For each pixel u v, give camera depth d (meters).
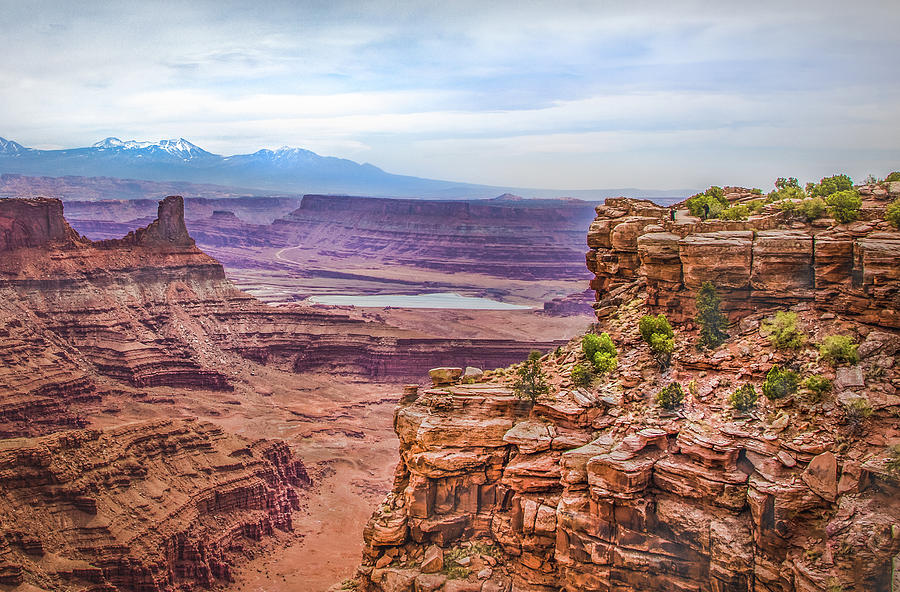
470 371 58.12
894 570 38.22
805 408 44.47
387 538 50.19
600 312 60.78
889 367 44.31
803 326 48.56
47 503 91.00
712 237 52.84
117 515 93.62
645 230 57.75
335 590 53.09
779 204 58.28
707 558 42.47
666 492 44.19
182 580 94.31
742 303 51.56
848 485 40.78
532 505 47.09
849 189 63.22
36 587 82.56
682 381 49.91
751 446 43.66
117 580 88.31
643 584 43.59
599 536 44.50
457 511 50.22
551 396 50.66
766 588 40.81
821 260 48.56
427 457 49.81
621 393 50.38
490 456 49.91
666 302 54.91
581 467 45.88
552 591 46.31
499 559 48.41
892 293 45.41
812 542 40.44
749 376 48.06
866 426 42.47
